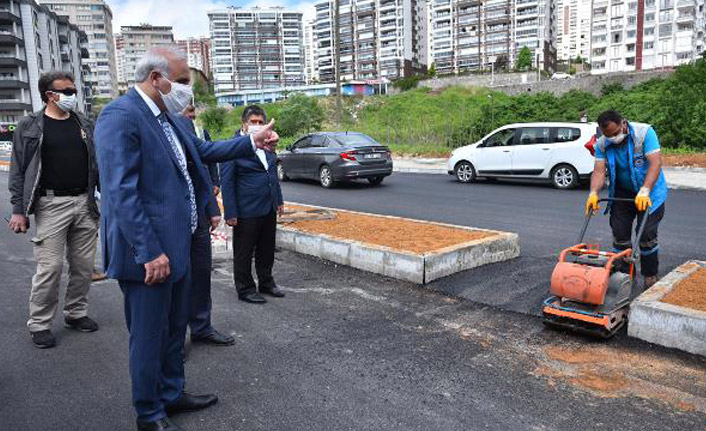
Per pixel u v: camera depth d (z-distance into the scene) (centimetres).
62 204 432
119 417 323
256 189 516
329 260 680
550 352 407
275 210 536
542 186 1423
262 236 540
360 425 310
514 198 1210
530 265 641
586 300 418
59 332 459
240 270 529
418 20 13300
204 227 408
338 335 446
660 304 422
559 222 915
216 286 591
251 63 16038
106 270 289
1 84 7125
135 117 281
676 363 385
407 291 556
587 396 340
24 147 421
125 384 365
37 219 432
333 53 13912
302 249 721
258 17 15912
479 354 405
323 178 1502
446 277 595
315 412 325
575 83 5312
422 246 631
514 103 4062
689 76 2681
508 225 897
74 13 13500
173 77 301
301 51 16400
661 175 502
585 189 1347
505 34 11694
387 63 12900
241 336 447
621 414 318
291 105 3969
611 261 422
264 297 548
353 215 887
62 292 577
